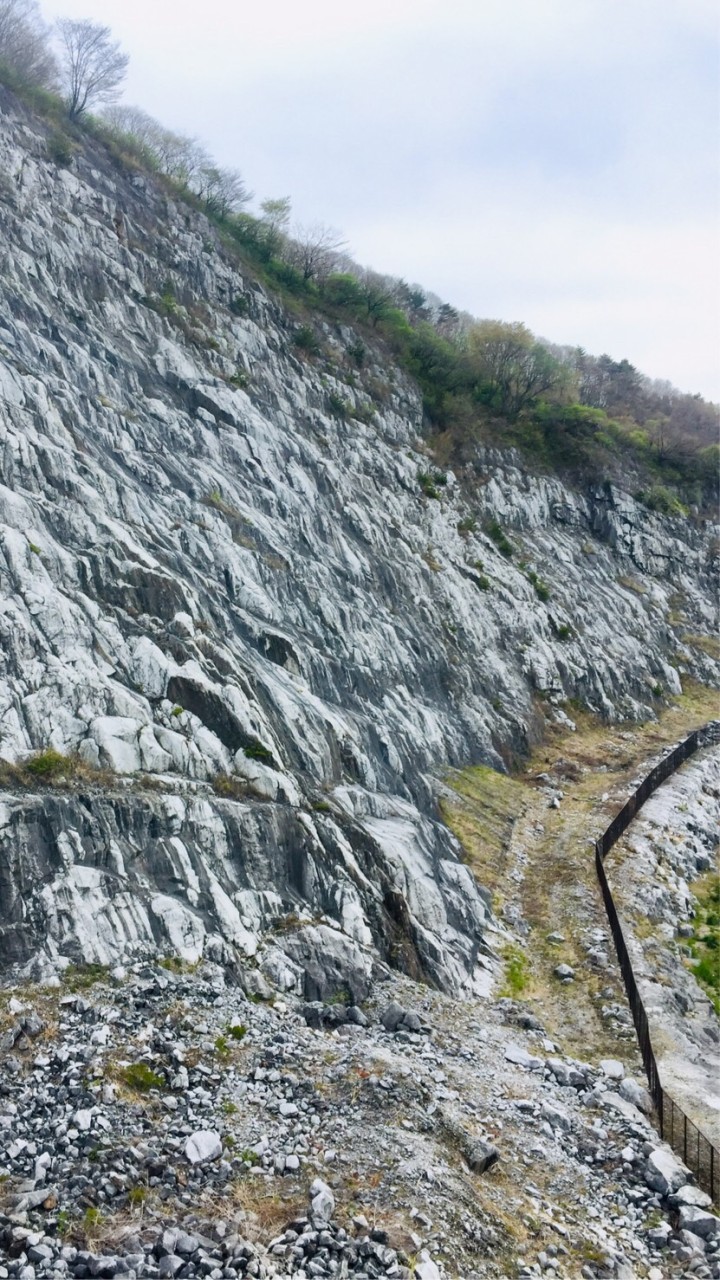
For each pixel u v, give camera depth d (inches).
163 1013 562.3
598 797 1432.1
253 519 1302.9
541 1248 469.7
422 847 957.2
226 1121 497.0
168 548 1037.2
